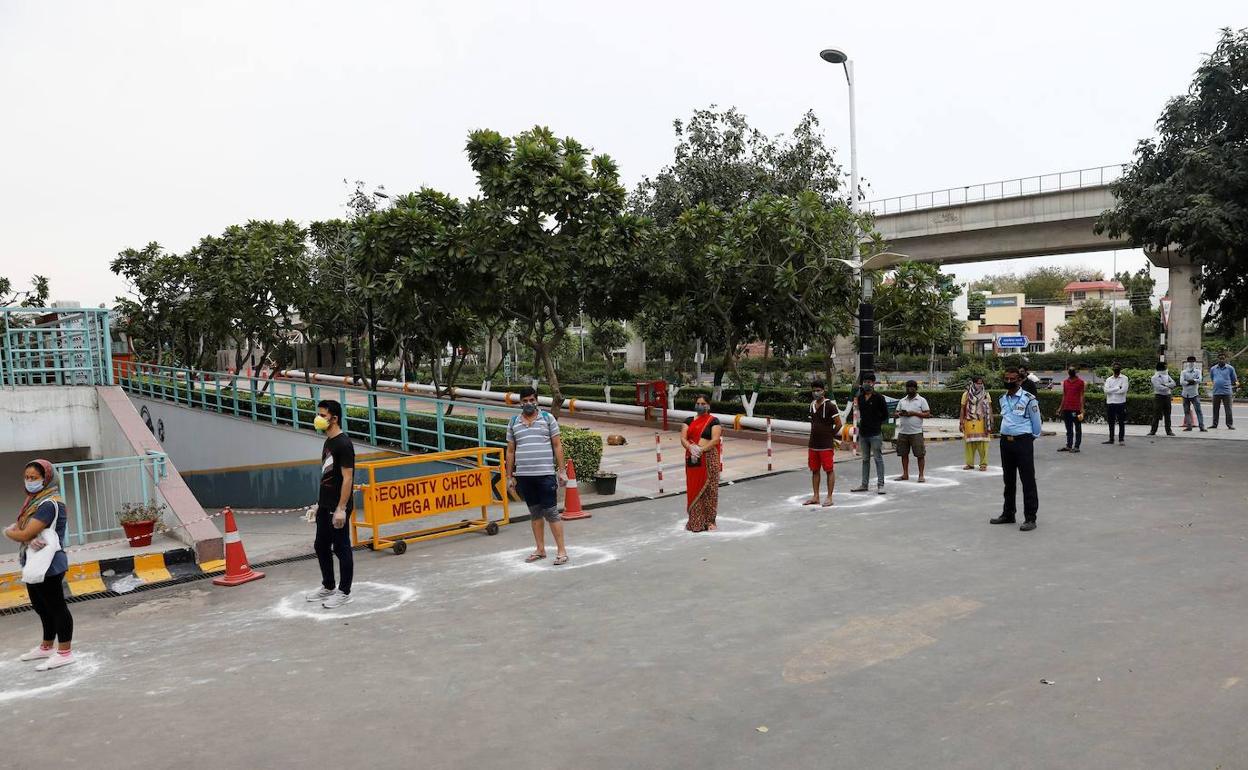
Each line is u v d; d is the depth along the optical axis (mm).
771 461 16234
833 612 6523
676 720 4656
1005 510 9617
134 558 9062
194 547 9383
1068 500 11008
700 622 6410
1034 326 88188
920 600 6738
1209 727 4285
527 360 51344
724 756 4195
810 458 11492
